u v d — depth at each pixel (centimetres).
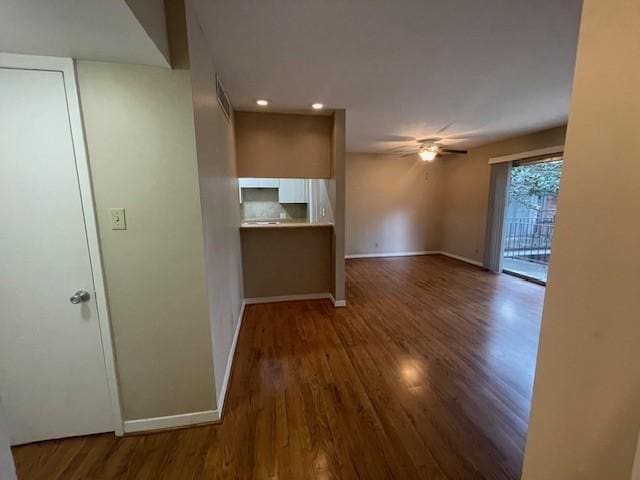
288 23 168
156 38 131
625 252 57
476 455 154
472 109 326
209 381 176
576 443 70
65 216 149
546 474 79
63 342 159
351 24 169
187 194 159
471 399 197
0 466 63
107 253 157
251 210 558
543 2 150
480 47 196
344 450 157
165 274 163
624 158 57
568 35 181
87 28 116
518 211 534
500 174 507
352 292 420
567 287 70
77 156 146
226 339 227
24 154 143
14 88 138
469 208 596
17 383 158
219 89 230
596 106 61
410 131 430
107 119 147
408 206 670
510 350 260
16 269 149
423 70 229
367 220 655
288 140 350
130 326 164
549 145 418
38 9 102
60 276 153
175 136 154
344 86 260
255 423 177
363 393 203
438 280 480
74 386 163
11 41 125
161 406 173
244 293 373
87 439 166
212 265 186
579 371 68
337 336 287
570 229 68
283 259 379
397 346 267
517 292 419
